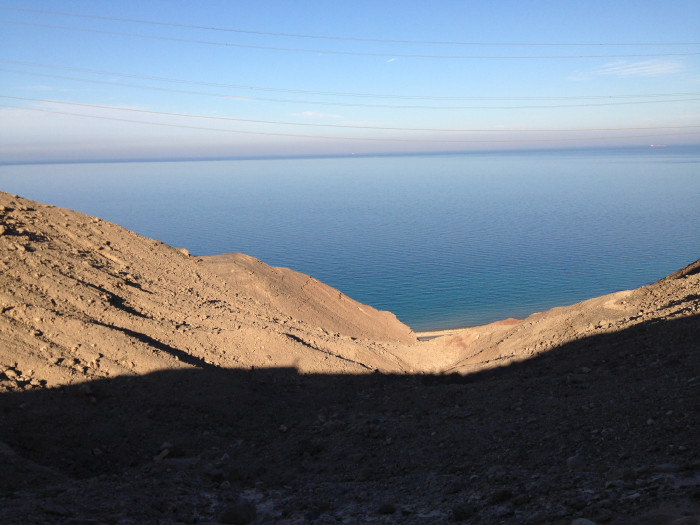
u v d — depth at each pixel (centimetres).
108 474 1054
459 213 18712
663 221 14888
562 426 1033
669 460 775
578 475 795
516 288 8188
